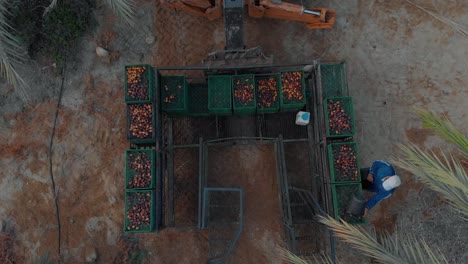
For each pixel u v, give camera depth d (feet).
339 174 23.71
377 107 29.12
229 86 26.12
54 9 28.71
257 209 28.91
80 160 29.50
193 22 30.07
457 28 28.35
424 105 28.99
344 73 25.44
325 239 27.84
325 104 24.36
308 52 29.60
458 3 29.27
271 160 29.30
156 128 24.68
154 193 24.20
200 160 25.95
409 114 28.99
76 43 29.89
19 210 29.22
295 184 28.78
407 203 28.14
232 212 28.78
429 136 28.71
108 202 29.14
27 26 28.48
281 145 26.66
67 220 29.14
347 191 23.72
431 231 26.94
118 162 29.37
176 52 29.94
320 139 26.14
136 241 28.94
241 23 25.72
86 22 29.50
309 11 26.35
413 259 16.78
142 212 23.67
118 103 29.73
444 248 26.40
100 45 29.94
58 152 29.53
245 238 28.63
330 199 24.09
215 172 29.37
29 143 29.60
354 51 29.50
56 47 29.30
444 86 28.99
